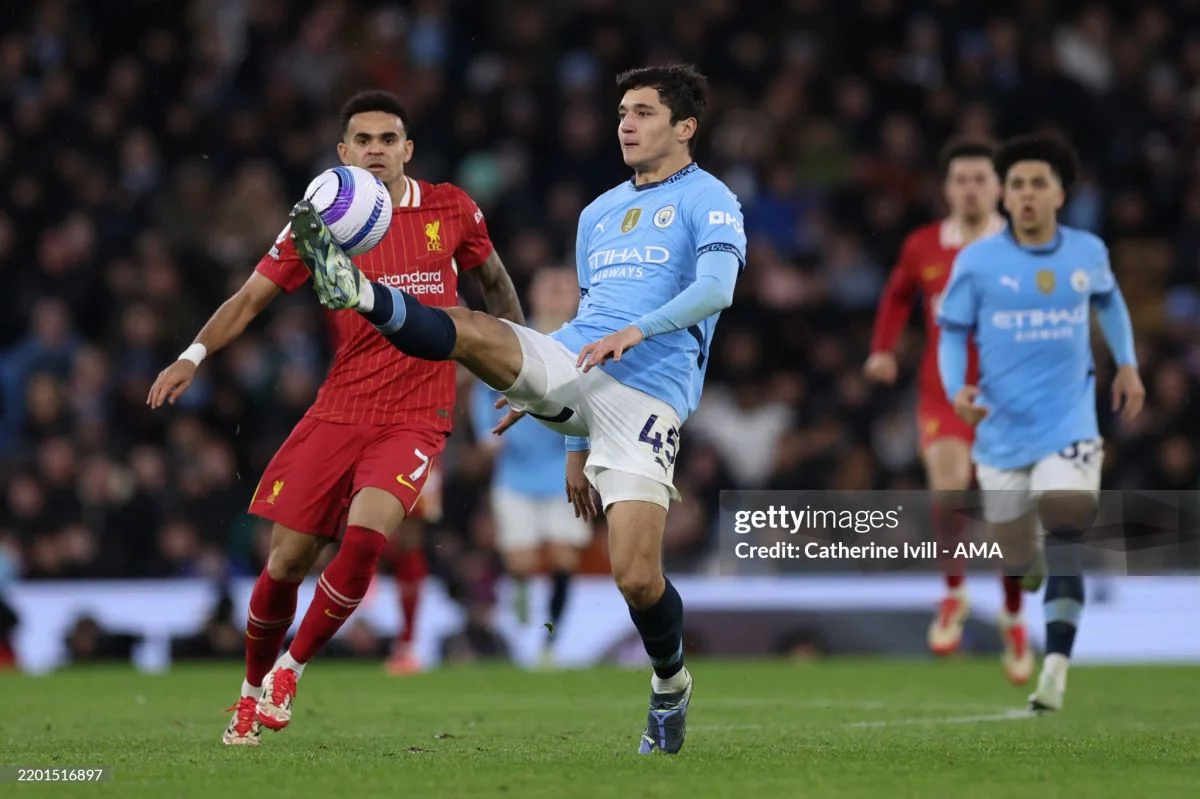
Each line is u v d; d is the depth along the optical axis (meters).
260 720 21.12
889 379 37.44
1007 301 28.59
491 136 64.12
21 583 44.56
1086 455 28.23
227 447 52.50
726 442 57.03
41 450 50.38
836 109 67.88
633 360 18.92
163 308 56.62
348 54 66.38
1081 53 73.06
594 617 44.81
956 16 70.94
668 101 19.84
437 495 36.88
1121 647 44.38
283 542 21.83
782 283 61.25
